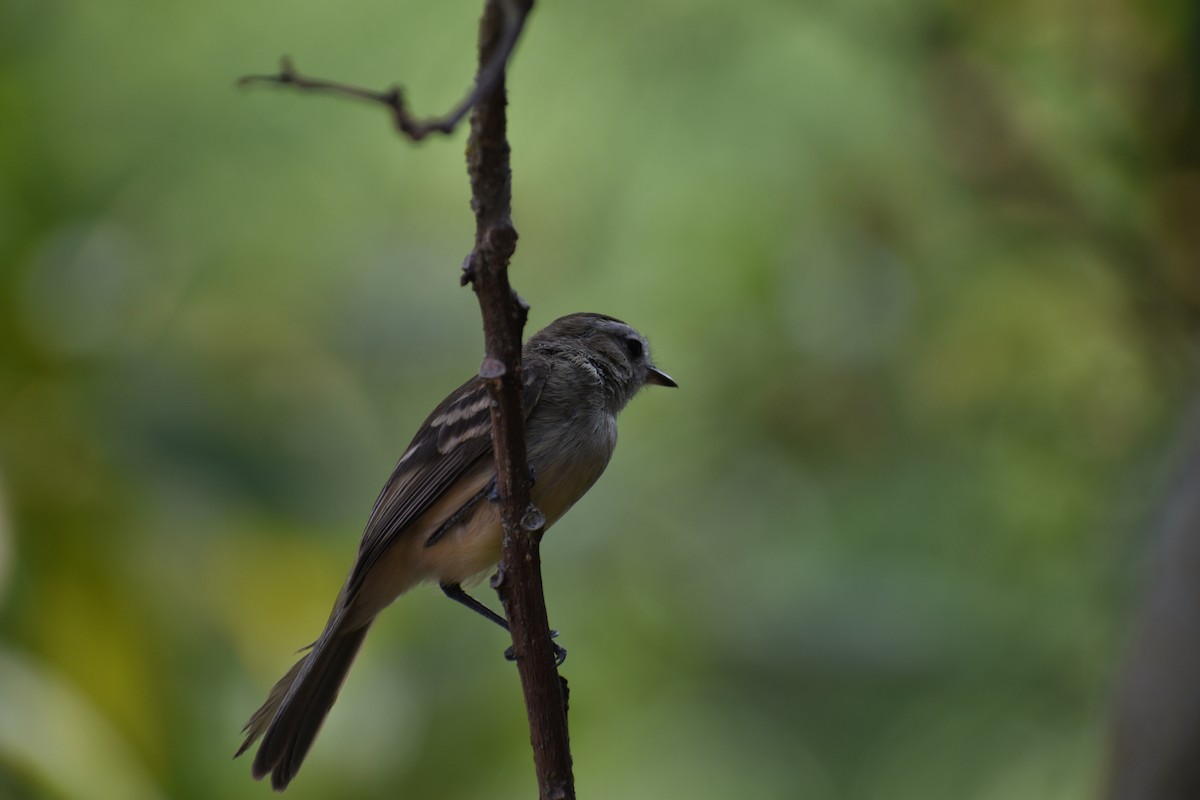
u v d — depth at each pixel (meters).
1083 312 11.31
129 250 10.48
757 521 11.48
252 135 11.82
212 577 8.65
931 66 11.45
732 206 11.70
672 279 11.77
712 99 11.66
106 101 11.50
